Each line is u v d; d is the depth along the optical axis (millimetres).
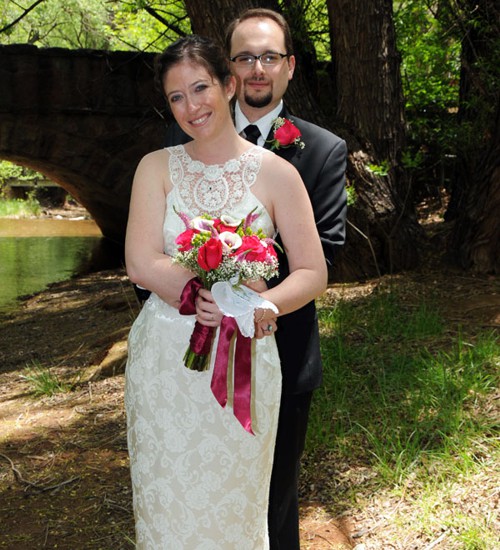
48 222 22016
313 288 2480
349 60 7656
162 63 2453
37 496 4129
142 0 11477
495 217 7148
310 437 4195
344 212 2951
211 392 2428
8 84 12766
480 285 6750
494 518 3275
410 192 7984
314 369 2779
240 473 2463
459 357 4902
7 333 8594
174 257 2408
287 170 2508
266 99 3023
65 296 10594
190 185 2520
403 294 6691
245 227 2410
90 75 12898
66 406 5594
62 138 13188
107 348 6738
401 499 3576
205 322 2365
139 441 2512
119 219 16062
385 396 4582
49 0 19828
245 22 3041
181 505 2439
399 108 7852
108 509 3916
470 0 8477
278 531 2812
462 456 3734
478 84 8109
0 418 5465
